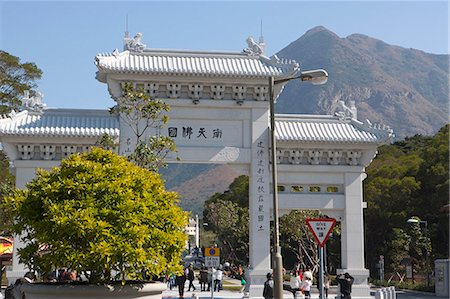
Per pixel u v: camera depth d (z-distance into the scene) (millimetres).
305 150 46500
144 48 45688
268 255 44938
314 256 78938
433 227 83875
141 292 22156
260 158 45688
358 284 46281
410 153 121938
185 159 44750
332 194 46906
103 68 43250
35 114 45156
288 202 46094
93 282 22438
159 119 44625
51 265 22094
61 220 21188
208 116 45406
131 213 21891
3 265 64562
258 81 45531
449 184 77250
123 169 23078
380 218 89750
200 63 45656
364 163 47375
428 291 66688
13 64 75562
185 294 56312
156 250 22453
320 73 28578
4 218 57000
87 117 45531
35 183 23391
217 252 41594
